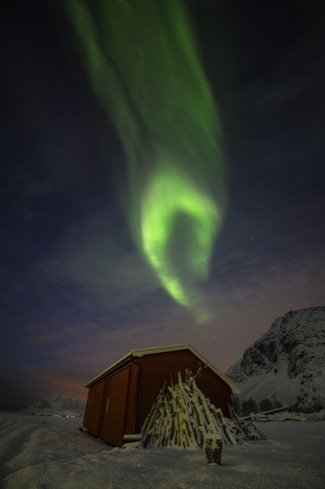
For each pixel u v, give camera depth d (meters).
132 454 7.09
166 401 10.95
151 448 8.91
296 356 159.12
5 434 13.54
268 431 15.05
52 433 15.27
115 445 11.77
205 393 13.76
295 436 10.88
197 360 14.38
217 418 9.89
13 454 8.32
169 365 13.34
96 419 16.34
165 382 12.61
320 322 182.12
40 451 8.75
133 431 10.91
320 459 5.54
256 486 3.88
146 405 11.73
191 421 9.32
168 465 5.76
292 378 141.88
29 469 5.37
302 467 4.75
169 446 8.95
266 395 133.75
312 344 162.00
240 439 10.23
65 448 10.10
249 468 4.84
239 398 143.75
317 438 9.38
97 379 18.41
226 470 4.81
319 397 104.31
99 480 4.59
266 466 4.93
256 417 26.62
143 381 12.26
